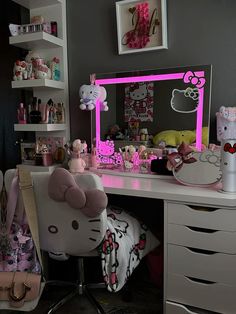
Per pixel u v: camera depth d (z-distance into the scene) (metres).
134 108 1.77
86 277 1.79
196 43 1.64
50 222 1.19
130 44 1.76
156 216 1.90
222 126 1.52
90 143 1.99
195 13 1.62
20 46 1.94
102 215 1.13
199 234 1.25
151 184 1.49
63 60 1.96
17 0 1.87
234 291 1.21
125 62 1.83
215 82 1.62
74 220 1.16
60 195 1.10
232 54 1.56
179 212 1.28
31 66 1.85
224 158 1.25
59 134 2.03
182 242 1.29
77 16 1.93
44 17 1.97
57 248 1.24
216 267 1.23
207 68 1.56
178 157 1.48
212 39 1.60
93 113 1.89
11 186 1.14
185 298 1.31
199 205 1.24
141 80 1.73
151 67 1.76
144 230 1.53
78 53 1.96
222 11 1.56
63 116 1.97
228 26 1.55
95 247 1.21
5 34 2.22
